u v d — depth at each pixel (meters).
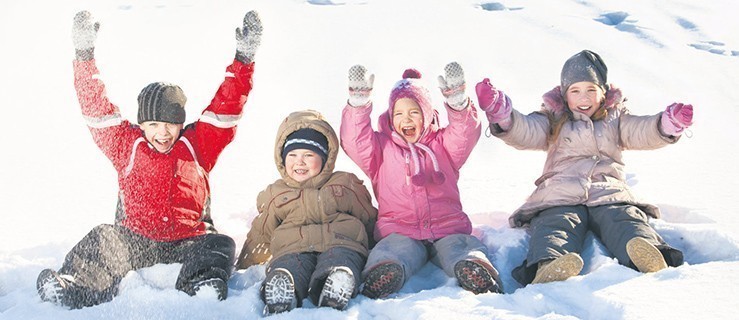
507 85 7.73
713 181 5.02
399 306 3.07
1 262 3.67
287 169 3.73
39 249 3.93
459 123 3.74
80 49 3.71
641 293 3.04
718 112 6.96
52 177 5.39
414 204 3.79
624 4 11.42
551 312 2.99
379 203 3.90
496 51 8.97
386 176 3.85
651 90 7.61
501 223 4.34
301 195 3.73
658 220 4.01
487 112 3.88
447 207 3.83
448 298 3.12
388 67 8.27
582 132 4.08
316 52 8.88
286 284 3.09
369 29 9.94
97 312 3.10
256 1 11.71
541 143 4.11
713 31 10.03
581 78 4.06
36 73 8.47
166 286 3.42
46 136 6.44
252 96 7.28
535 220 3.93
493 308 3.01
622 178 4.06
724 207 4.43
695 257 3.72
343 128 3.77
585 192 3.90
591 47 9.19
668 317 2.83
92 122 3.72
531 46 9.20
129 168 3.70
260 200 3.84
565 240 3.62
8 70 8.56
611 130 4.12
